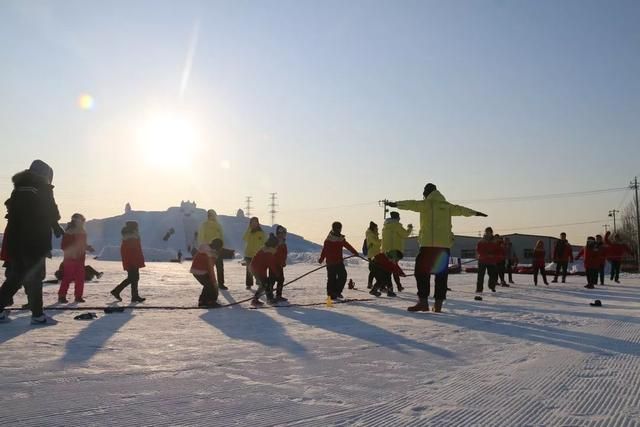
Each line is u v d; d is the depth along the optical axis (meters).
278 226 12.72
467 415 3.96
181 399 4.29
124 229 12.09
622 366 5.62
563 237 22.27
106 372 5.13
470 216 10.89
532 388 4.71
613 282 23.72
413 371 5.34
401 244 14.88
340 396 4.43
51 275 20.38
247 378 4.98
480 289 16.55
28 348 6.21
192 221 114.00
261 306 11.63
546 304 12.51
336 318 9.48
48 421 3.75
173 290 15.40
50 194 8.42
